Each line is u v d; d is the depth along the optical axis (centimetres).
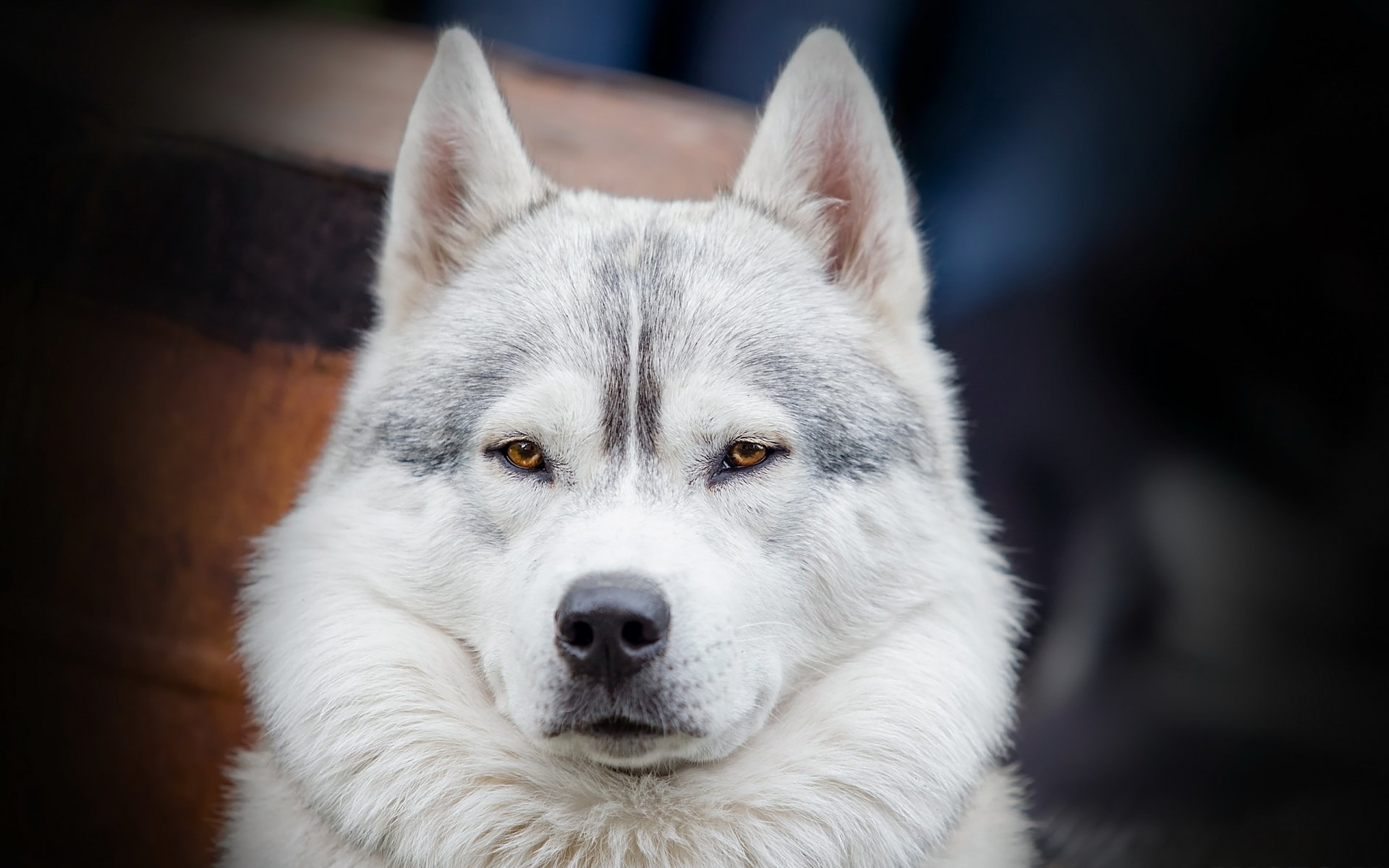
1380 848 478
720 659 277
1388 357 567
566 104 567
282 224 418
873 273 354
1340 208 579
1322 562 557
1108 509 577
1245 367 587
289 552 337
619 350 305
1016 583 429
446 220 362
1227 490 573
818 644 319
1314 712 531
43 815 434
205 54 511
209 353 421
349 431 347
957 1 705
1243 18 628
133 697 429
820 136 355
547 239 341
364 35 620
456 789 308
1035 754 532
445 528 313
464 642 316
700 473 303
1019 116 696
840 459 318
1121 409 593
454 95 354
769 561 304
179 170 416
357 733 308
